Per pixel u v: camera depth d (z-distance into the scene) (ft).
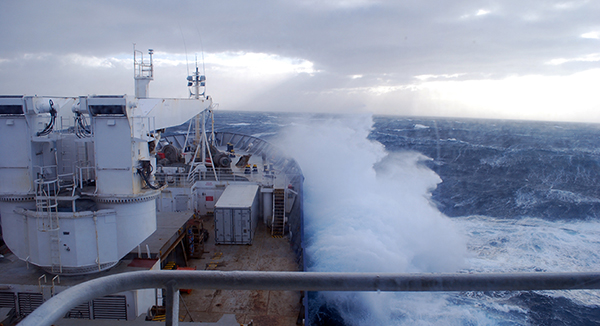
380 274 7.50
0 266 33.73
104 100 29.66
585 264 64.34
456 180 108.17
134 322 13.41
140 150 33.14
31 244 30.14
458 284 7.41
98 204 31.83
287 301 37.22
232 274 7.34
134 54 61.62
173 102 45.78
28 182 30.48
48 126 30.89
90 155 34.71
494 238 73.46
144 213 33.14
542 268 63.10
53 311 6.04
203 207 64.03
